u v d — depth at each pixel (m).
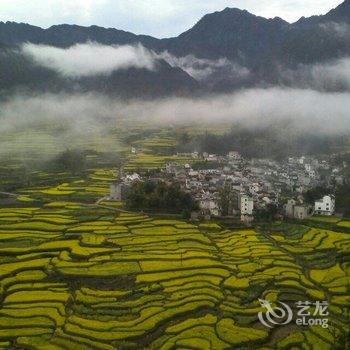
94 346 106.88
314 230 196.38
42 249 166.00
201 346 107.19
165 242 176.00
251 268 151.00
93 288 137.00
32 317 119.38
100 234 184.38
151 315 120.56
